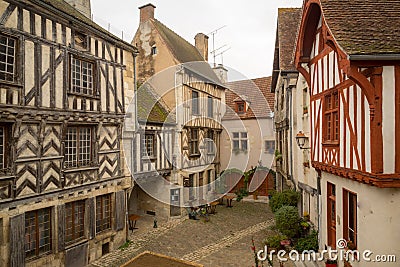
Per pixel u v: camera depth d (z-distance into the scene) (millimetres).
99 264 8117
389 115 4305
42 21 6895
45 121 6938
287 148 11578
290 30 11281
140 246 9367
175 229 10930
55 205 7250
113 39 8969
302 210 9781
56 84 7234
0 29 5980
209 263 8047
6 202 6145
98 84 8516
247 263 7988
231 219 12328
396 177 4270
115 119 9125
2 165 6250
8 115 6141
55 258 7230
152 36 13219
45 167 7008
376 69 4301
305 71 7570
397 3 5098
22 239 6438
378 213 4469
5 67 6195
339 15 4934
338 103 5684
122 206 9492
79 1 10531
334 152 5891
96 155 8477
